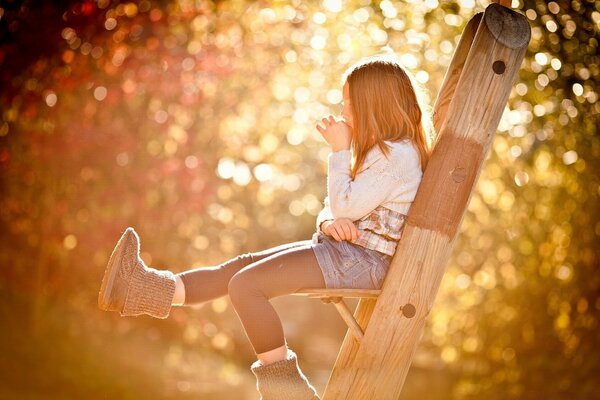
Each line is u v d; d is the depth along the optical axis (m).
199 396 14.50
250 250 17.45
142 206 13.73
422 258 4.45
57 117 13.07
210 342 16.48
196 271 4.62
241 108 15.14
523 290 16.28
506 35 4.53
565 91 11.45
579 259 15.26
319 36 13.98
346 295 4.40
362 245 4.47
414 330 4.45
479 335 16.94
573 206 14.96
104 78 13.01
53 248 14.22
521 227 16.03
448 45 12.10
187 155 14.04
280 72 15.38
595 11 10.24
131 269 4.34
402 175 4.48
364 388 4.45
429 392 18.16
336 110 15.80
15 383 12.62
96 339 14.52
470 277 17.00
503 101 4.54
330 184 4.52
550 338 16.12
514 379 15.88
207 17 13.60
